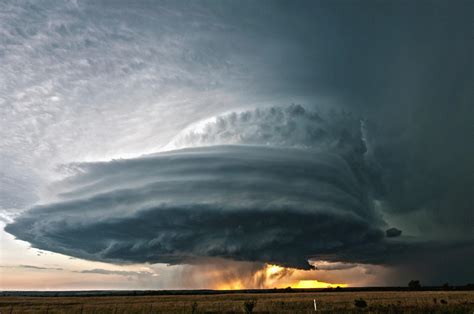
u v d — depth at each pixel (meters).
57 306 44.44
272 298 62.31
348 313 27.20
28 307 42.66
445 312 25.45
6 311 33.47
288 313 28.44
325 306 36.09
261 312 29.78
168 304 45.94
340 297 61.47
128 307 37.00
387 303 38.84
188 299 66.62
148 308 34.03
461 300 42.56
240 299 61.47
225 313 30.48
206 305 41.16
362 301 33.97
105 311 31.80
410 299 48.19
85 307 38.25
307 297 64.50
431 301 40.38
